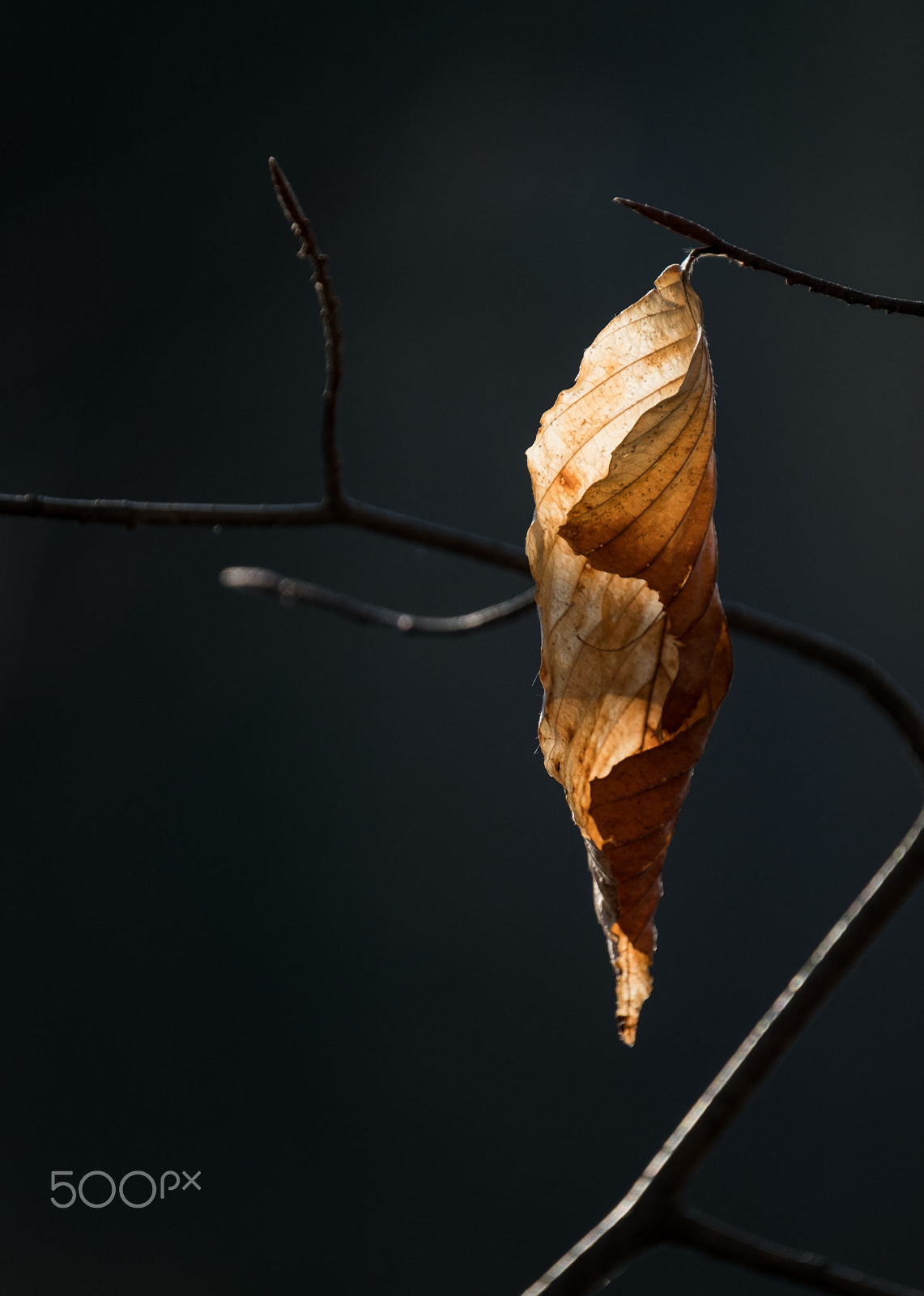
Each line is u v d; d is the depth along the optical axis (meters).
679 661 0.52
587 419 0.53
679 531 0.52
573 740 0.53
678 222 0.52
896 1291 0.53
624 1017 0.53
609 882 0.53
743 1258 0.53
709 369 0.52
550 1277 0.53
